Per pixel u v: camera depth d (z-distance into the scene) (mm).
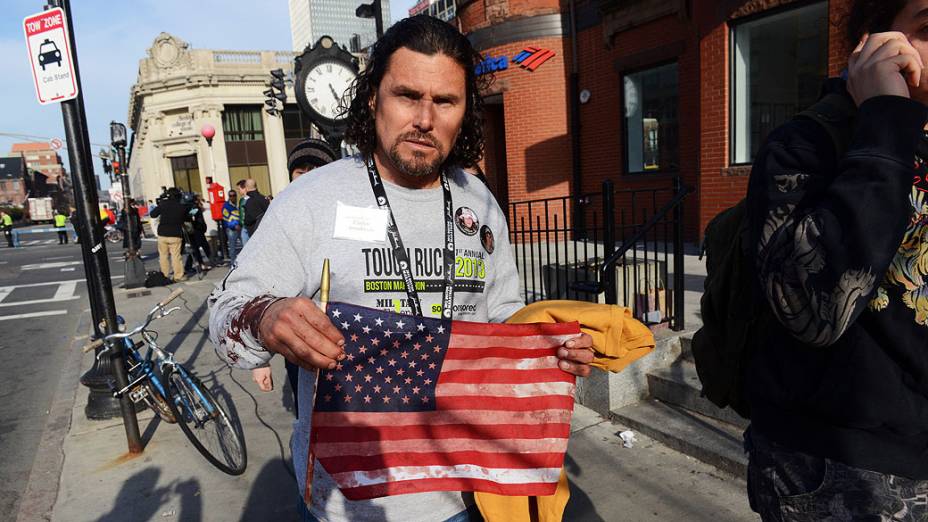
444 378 1320
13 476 3697
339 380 1248
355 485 1280
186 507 3049
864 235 866
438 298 1343
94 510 3051
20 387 5477
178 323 7258
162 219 10414
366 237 1282
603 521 2666
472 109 1474
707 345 1372
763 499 1172
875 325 984
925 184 953
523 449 1372
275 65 29672
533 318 1368
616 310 1336
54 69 3506
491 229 1511
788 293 956
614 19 8922
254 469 3434
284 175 30234
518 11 9891
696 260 6617
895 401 979
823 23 5824
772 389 1117
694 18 7152
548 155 10086
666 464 3105
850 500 1021
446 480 1343
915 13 971
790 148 1009
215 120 28625
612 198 3701
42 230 46875
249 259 1249
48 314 8938
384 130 1280
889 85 921
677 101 8422
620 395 3646
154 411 3941
